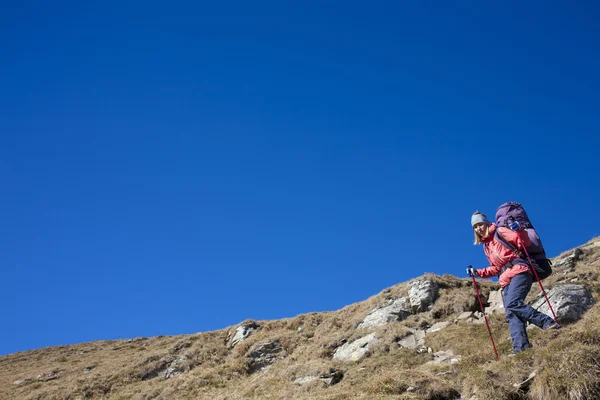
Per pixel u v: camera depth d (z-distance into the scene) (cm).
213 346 2891
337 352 2197
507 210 1220
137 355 3441
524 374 1061
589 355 984
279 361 2427
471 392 1116
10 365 4128
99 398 2595
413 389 1312
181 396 2288
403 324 2153
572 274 1856
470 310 2117
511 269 1184
